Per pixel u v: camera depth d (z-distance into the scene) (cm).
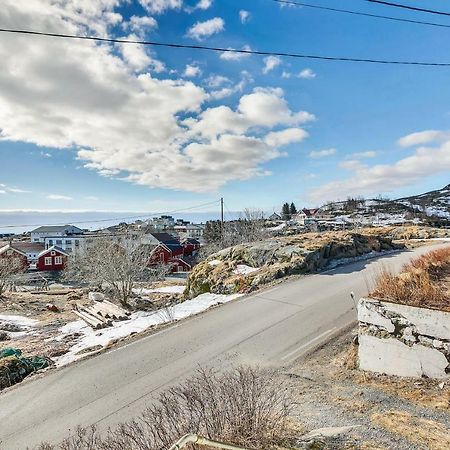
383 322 509
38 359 777
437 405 400
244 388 347
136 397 521
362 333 531
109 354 707
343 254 1435
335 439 323
